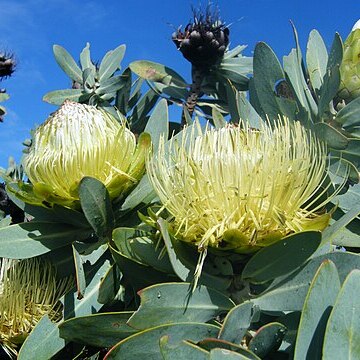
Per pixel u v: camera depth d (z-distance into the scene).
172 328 0.20
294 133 0.26
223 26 0.39
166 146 0.27
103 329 0.22
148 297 0.20
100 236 0.26
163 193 0.23
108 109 0.39
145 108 0.40
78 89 0.39
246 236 0.21
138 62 0.40
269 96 0.30
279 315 0.23
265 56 0.30
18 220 0.38
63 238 0.27
